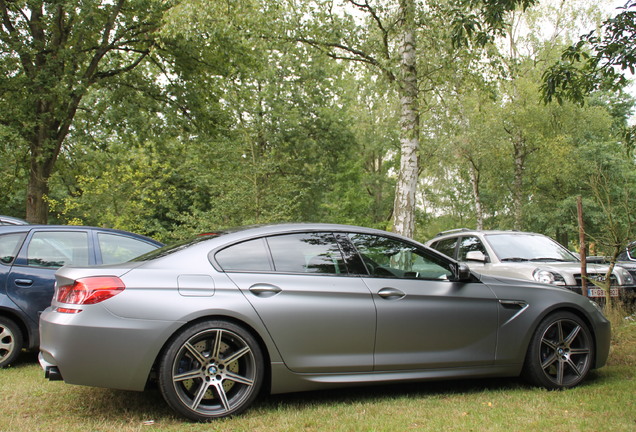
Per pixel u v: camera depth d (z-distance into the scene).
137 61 18.94
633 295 7.82
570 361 4.85
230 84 21.34
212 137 20.88
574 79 8.21
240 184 15.47
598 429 3.56
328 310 4.18
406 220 12.27
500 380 5.15
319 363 4.13
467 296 4.64
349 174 31.31
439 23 11.98
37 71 16.36
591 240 7.13
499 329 4.70
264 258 4.22
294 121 28.42
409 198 12.32
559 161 26.95
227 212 15.02
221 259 4.12
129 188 17.95
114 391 4.60
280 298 4.07
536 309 4.81
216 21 12.66
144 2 16.91
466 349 4.59
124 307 3.73
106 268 3.91
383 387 4.86
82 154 20.34
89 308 3.71
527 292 4.87
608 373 5.36
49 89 15.82
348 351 4.23
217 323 3.89
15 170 19.11
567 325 4.93
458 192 45.00
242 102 25.73
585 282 6.85
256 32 13.24
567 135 26.81
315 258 4.36
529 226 35.31
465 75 13.16
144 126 18.62
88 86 17.44
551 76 8.05
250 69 19.75
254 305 3.98
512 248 8.83
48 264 6.04
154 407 4.16
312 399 4.44
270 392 4.05
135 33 18.17
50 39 17.67
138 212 18.09
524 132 26.38
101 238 6.49
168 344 3.78
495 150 27.73
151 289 3.83
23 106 16.20
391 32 12.85
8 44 16.12
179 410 3.74
